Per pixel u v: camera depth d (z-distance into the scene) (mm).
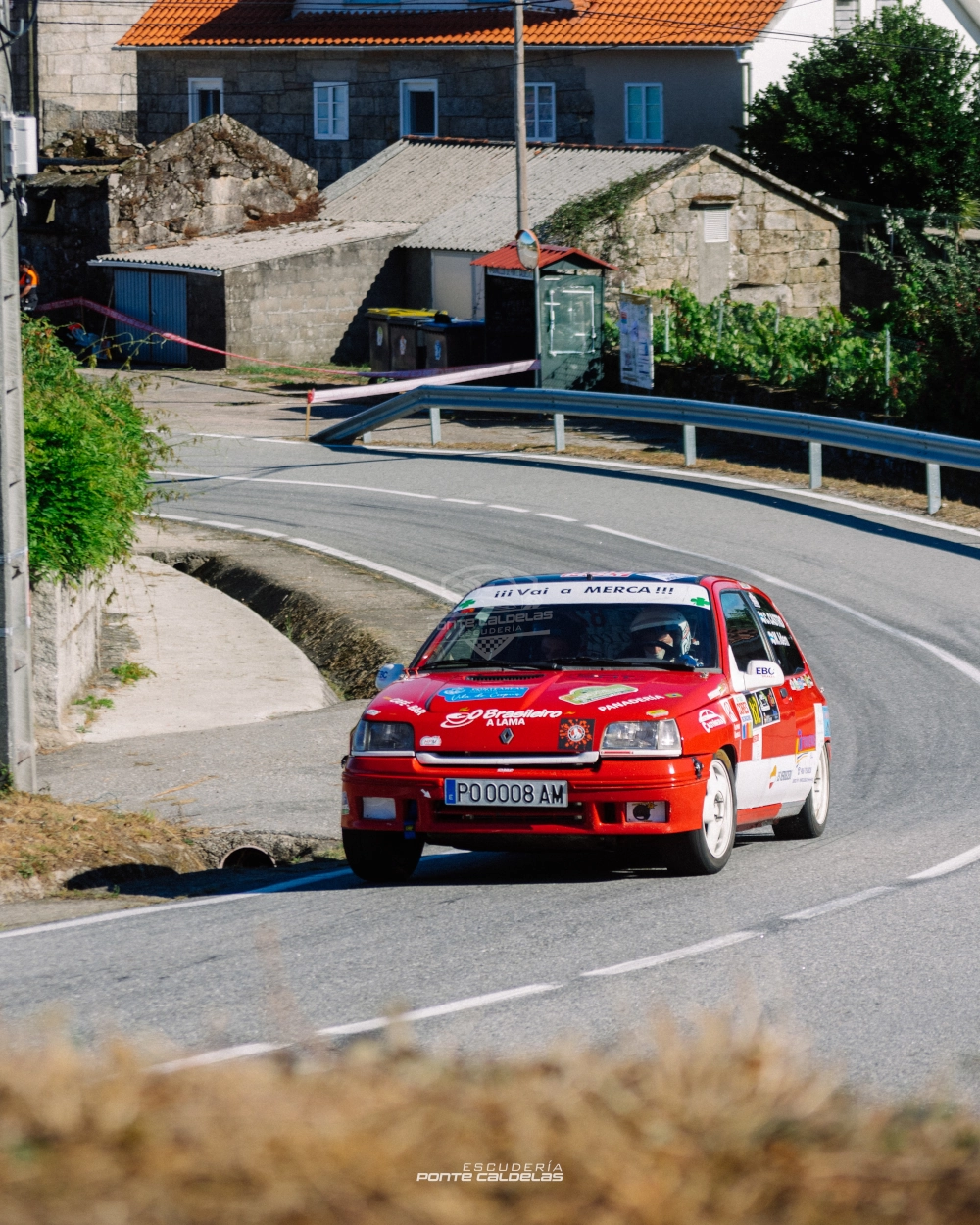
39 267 89375
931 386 48844
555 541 40906
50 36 114125
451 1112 4027
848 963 12492
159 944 13852
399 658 30469
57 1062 4246
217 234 87500
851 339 57156
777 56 86812
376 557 39562
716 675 17016
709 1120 4066
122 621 33312
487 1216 3561
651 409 52281
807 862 17281
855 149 77500
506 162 85875
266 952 13328
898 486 47688
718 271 72562
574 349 63344
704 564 37906
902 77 77375
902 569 37375
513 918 14539
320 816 20812
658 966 12461
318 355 82562
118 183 84938
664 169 70875
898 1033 10492
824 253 74188
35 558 24844
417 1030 10641
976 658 30000
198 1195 3566
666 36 86875
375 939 13781
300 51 98250
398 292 83875
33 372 29203
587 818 15531
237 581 38250
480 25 93250
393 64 96062
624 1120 4039
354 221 86562
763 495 46625
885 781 22531
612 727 15664
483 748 15742
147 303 83875
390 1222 3490
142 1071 4285
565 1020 10844
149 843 19031
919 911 14398
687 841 15875
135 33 102062
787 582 36281
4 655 19906
